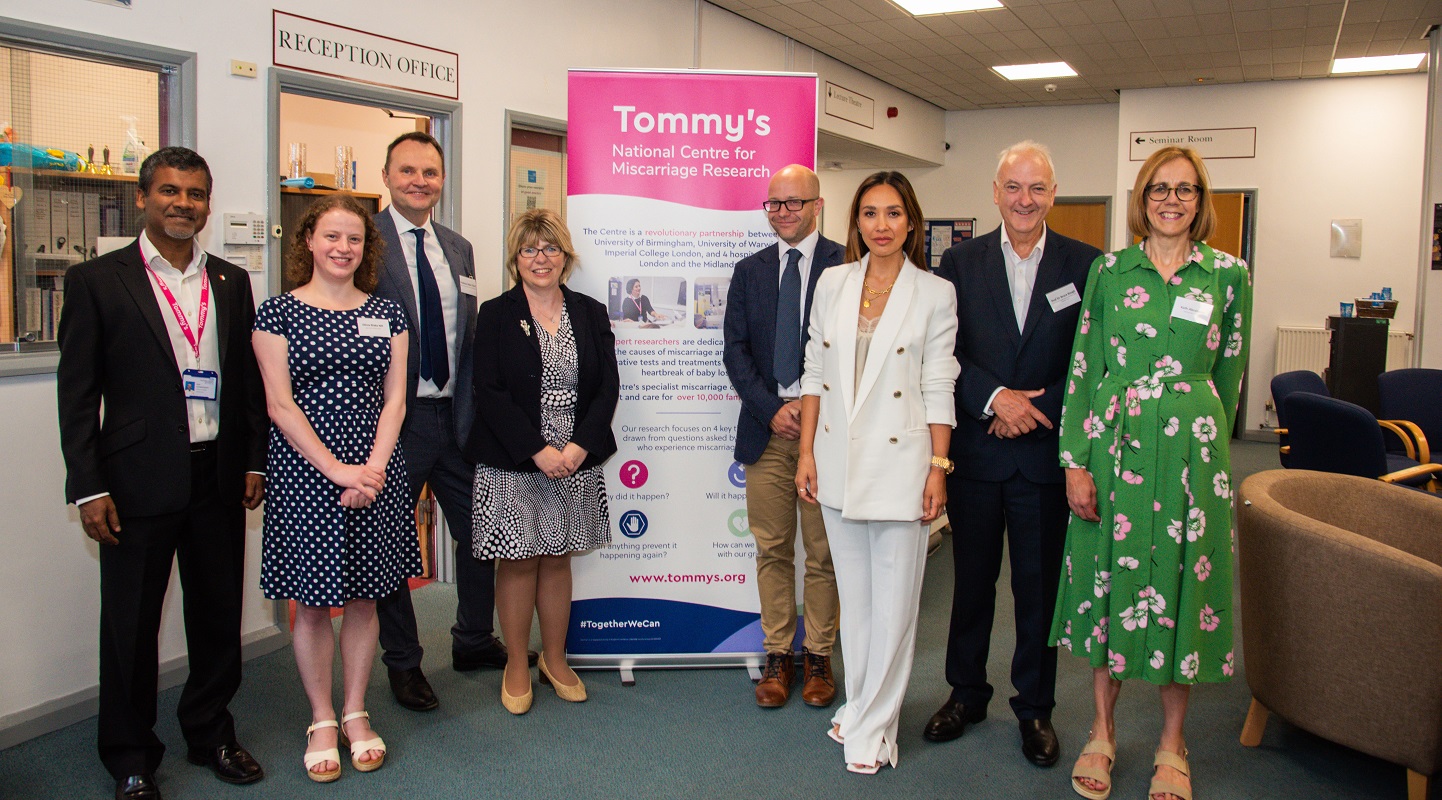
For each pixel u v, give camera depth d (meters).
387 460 2.41
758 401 2.81
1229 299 2.32
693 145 3.08
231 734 2.50
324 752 2.45
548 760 2.59
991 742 2.72
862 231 2.47
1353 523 2.82
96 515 2.16
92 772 2.50
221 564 2.42
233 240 3.27
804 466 2.59
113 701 2.26
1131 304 2.30
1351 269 8.38
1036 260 2.52
